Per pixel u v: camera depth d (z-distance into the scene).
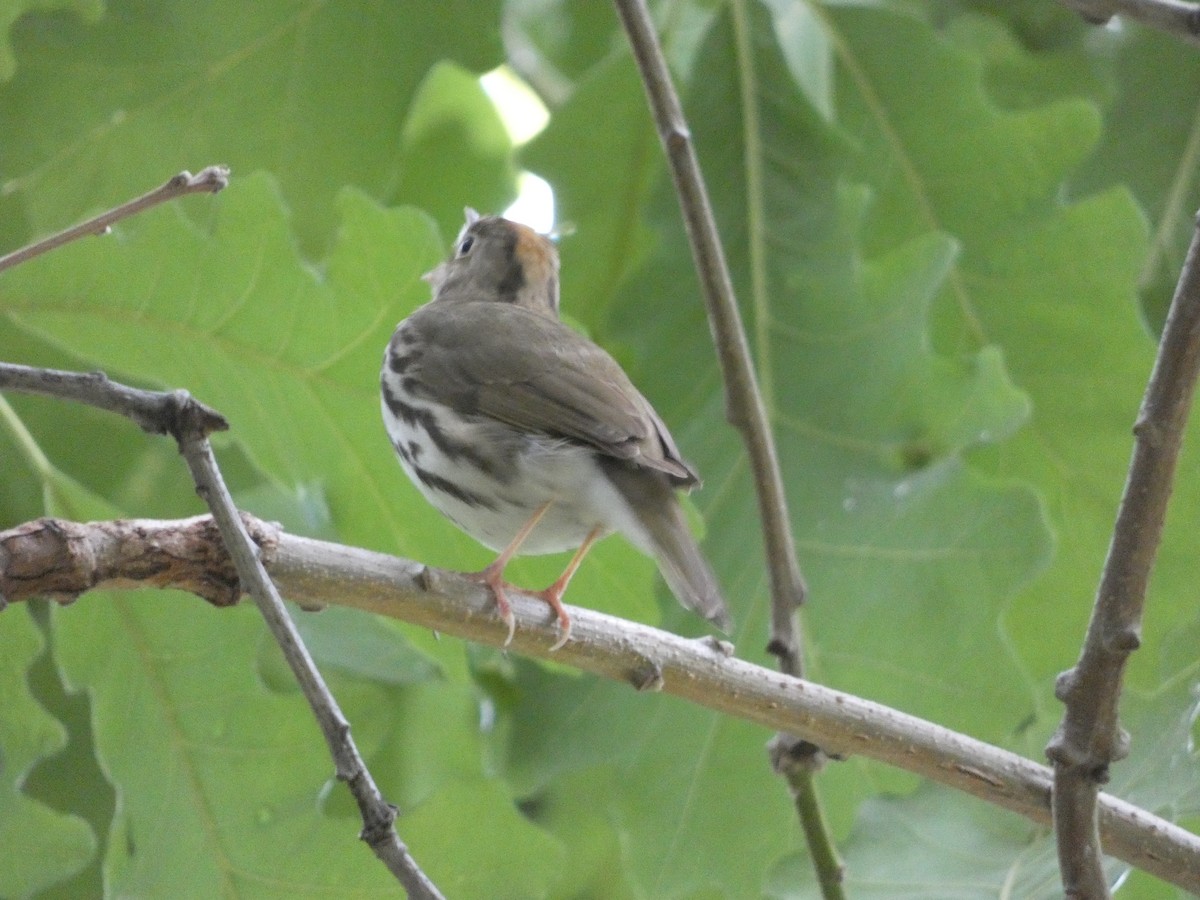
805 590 9.45
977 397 11.66
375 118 12.08
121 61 11.79
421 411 9.84
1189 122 13.59
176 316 10.07
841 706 8.41
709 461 11.88
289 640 6.00
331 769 10.27
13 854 9.96
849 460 11.72
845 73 12.78
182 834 10.16
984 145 12.70
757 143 12.18
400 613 7.96
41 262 9.74
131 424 12.71
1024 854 9.91
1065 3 7.73
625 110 12.64
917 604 11.39
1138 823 8.15
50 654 11.92
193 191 6.45
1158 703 10.10
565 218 12.82
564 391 9.66
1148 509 7.06
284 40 11.87
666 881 11.75
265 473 10.56
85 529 7.09
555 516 9.51
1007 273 12.66
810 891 10.87
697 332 12.05
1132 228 12.55
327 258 10.27
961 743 8.44
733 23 12.22
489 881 10.71
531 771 11.88
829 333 11.90
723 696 8.34
